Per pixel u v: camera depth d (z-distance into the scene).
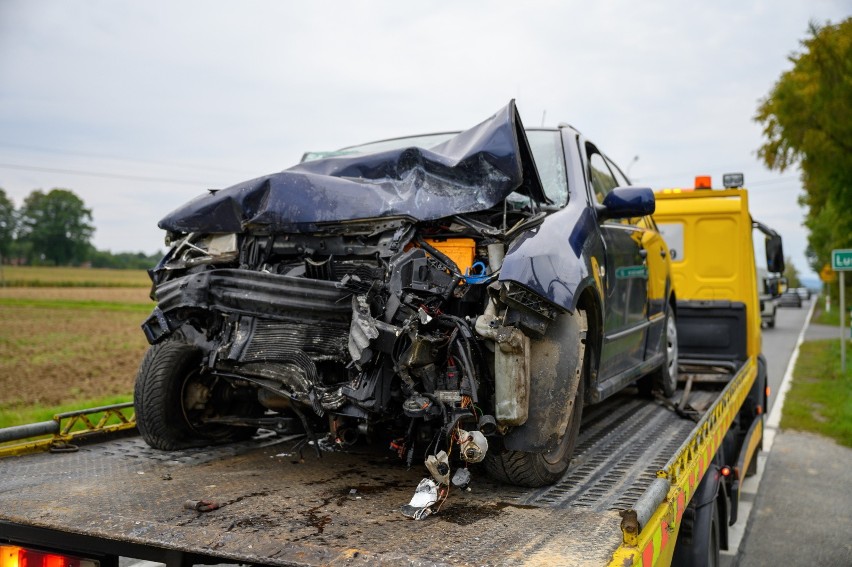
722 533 5.12
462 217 3.82
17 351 26.45
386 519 3.09
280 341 3.62
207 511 3.15
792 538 6.53
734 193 8.63
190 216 4.03
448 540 2.82
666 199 8.86
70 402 14.08
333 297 3.56
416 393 3.39
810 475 8.80
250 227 3.96
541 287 3.37
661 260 6.32
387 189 3.91
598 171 5.37
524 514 3.19
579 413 4.00
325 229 3.83
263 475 3.82
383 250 3.70
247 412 4.66
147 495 3.39
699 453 4.14
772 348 25.81
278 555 2.62
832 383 16.38
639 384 6.69
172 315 3.86
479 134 4.01
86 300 64.81
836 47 16.64
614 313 4.73
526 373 3.42
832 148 17.45
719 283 8.53
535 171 4.08
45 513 3.09
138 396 4.24
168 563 2.84
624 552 2.52
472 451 3.19
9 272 110.00
